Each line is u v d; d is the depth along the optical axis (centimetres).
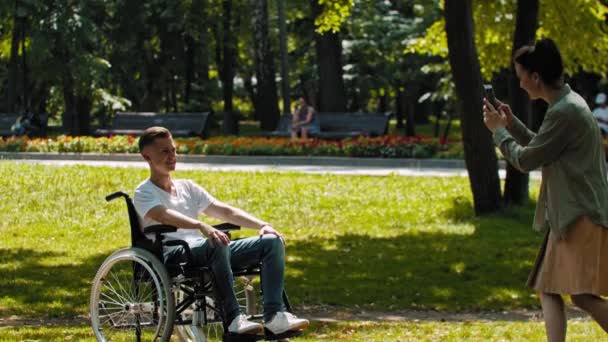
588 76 3847
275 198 2009
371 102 6325
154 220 750
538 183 2219
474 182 1884
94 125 5041
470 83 1842
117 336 792
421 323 983
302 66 4828
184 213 773
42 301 1134
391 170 2547
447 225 1788
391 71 4131
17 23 3994
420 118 5431
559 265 665
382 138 2883
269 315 729
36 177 2103
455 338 860
